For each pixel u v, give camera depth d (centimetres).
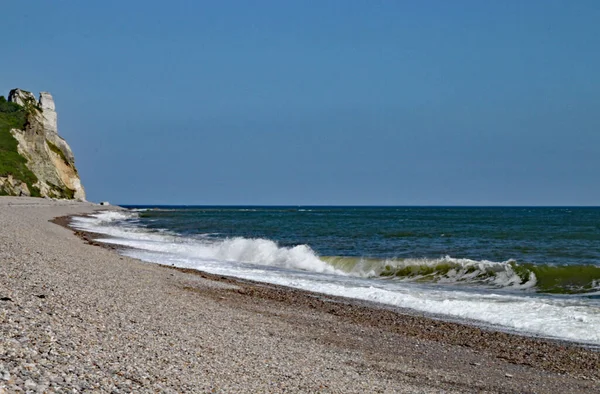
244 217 10400
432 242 4119
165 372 693
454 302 1695
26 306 866
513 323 1464
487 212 17062
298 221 8544
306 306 1574
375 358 1035
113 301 1114
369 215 12650
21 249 1722
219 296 1566
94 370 632
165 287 1534
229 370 770
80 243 2712
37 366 591
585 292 1941
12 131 10281
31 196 9350
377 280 2277
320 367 888
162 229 5484
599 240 4306
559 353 1191
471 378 965
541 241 4225
